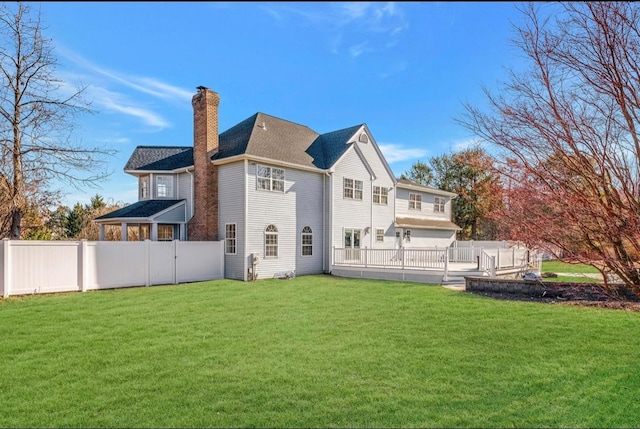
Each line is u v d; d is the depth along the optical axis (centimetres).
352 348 615
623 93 466
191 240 1844
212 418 384
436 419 379
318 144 2230
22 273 1174
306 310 939
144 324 790
